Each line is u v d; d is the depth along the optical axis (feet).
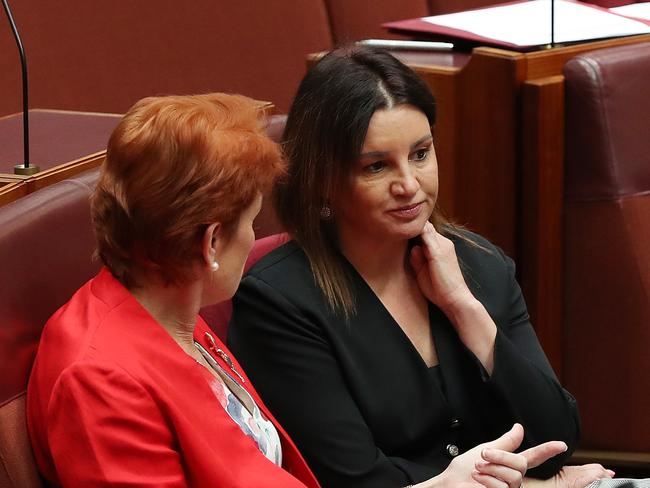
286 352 18.37
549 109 24.72
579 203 25.40
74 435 12.85
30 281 15.15
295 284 18.62
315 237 18.88
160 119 13.73
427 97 18.45
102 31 34.73
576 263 25.68
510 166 25.29
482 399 19.42
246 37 36.81
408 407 18.79
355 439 18.15
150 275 14.34
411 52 27.78
